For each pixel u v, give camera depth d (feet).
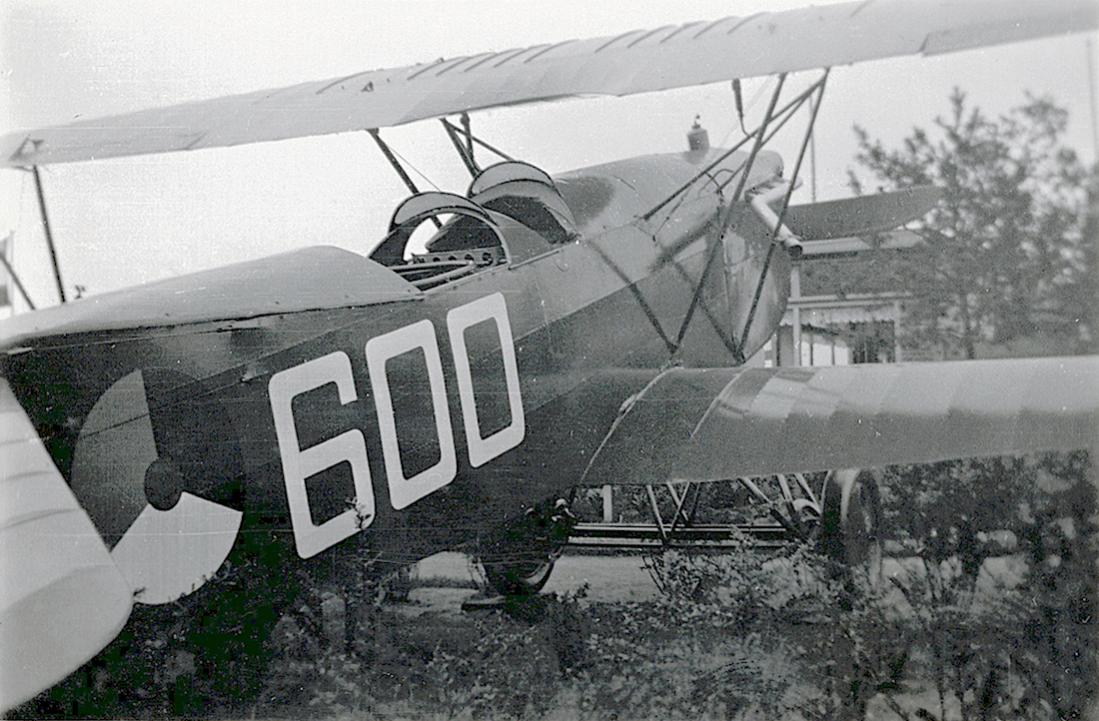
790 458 13.97
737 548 15.37
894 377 14.67
